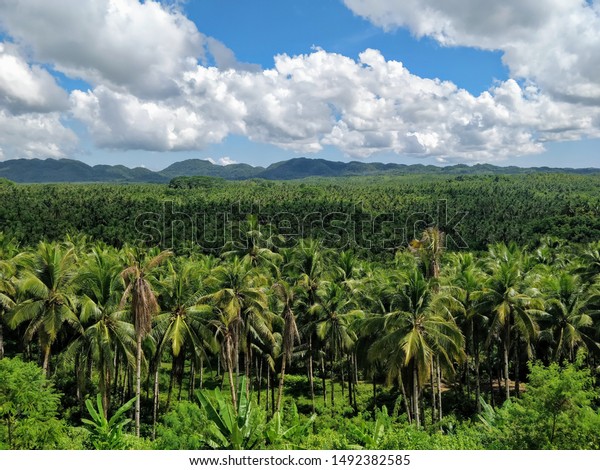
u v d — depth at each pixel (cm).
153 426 3209
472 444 1984
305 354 4269
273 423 2294
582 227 10394
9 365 2212
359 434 2197
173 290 3206
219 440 2211
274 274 5272
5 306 4100
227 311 3338
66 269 3116
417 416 2894
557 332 3794
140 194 16938
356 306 4038
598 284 4203
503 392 4497
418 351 2834
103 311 2938
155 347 3497
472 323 3738
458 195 18662
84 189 17700
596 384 3791
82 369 3153
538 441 1870
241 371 5294
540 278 4269
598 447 1770
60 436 2194
